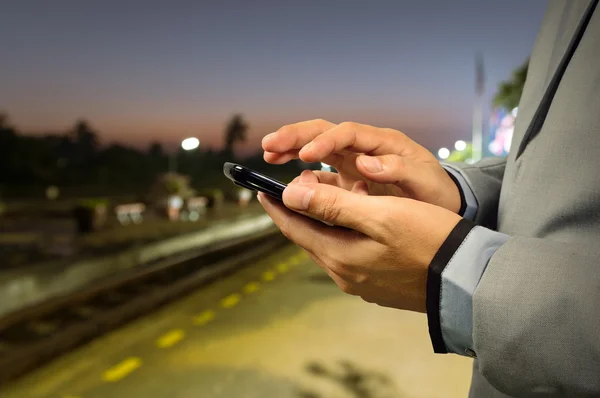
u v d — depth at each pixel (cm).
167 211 2848
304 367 516
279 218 83
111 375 502
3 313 812
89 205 2122
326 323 671
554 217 72
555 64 83
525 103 90
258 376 495
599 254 64
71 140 9131
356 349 566
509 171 89
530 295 62
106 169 7869
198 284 924
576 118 73
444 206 104
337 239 77
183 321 699
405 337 601
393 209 71
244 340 609
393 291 77
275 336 622
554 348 61
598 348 59
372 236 72
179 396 452
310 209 75
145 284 897
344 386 470
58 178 7031
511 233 80
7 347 564
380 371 502
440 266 69
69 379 492
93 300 768
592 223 69
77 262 1330
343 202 73
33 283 1056
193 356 554
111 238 1900
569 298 61
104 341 609
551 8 95
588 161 70
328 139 98
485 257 68
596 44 75
